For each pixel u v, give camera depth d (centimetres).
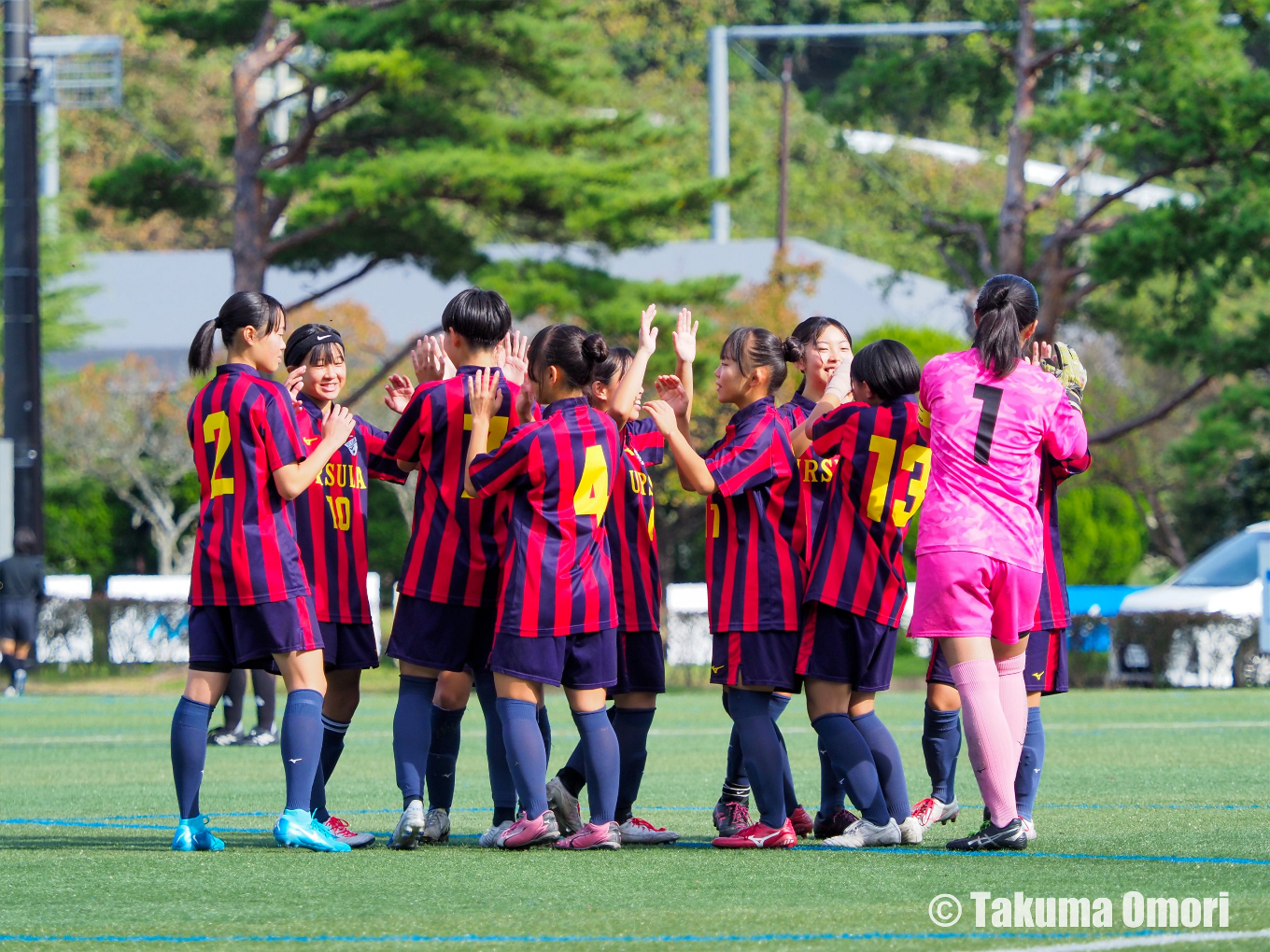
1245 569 7319
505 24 8500
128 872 1958
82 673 7581
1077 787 2962
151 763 3756
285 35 10200
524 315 8200
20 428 7388
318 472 2211
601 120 9012
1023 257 9625
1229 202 8181
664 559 11738
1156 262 8244
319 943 1516
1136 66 8381
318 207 8006
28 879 1900
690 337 2384
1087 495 11256
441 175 8056
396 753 2198
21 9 7456
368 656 2348
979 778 2100
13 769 3584
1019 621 2086
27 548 7131
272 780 3291
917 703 5734
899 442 2198
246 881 1881
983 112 10269
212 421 2152
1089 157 9438
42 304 12850
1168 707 5550
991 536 2055
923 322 11400
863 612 2155
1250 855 2041
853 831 2177
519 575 2119
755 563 2175
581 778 2342
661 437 2427
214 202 9294
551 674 2116
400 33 8338
